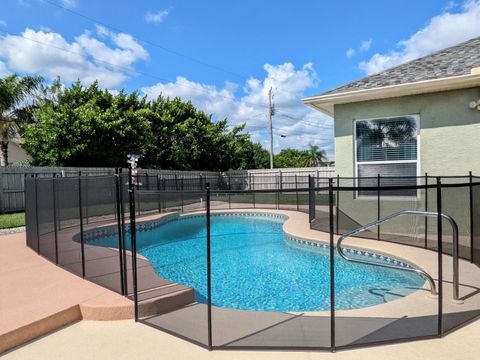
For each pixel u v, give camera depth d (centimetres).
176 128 2078
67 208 630
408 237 672
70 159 1424
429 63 774
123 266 388
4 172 1123
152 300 345
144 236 944
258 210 1266
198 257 710
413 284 494
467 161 641
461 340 268
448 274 440
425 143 679
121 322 327
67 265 501
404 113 698
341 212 765
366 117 738
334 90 790
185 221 1178
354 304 438
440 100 664
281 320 323
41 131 1384
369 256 592
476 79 589
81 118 1405
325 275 566
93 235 834
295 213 1158
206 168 2356
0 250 625
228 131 2756
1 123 1619
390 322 305
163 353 264
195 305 372
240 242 850
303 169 1986
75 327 319
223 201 1655
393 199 703
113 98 1762
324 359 246
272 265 633
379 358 245
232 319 328
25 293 378
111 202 828
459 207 612
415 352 252
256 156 3622
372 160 741
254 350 262
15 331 285
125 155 1576
